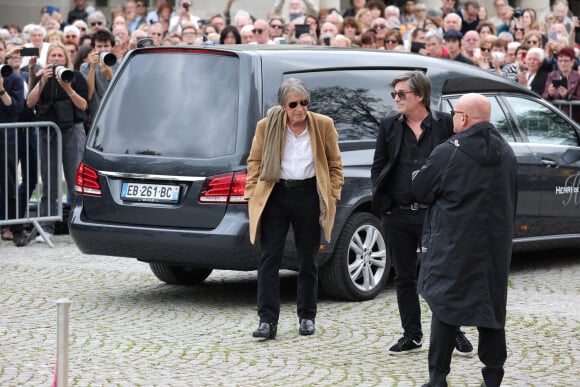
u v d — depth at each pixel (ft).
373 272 60.49
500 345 41.22
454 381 44.65
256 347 49.83
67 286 63.21
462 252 40.32
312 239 52.11
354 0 127.65
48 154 78.33
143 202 57.72
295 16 116.57
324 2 142.41
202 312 56.95
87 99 80.59
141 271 67.77
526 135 66.74
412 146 47.93
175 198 56.90
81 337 51.52
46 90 78.84
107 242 58.65
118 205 58.23
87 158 59.88
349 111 59.62
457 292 40.42
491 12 163.02
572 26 109.60
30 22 145.28
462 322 40.37
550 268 68.59
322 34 100.17
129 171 58.13
